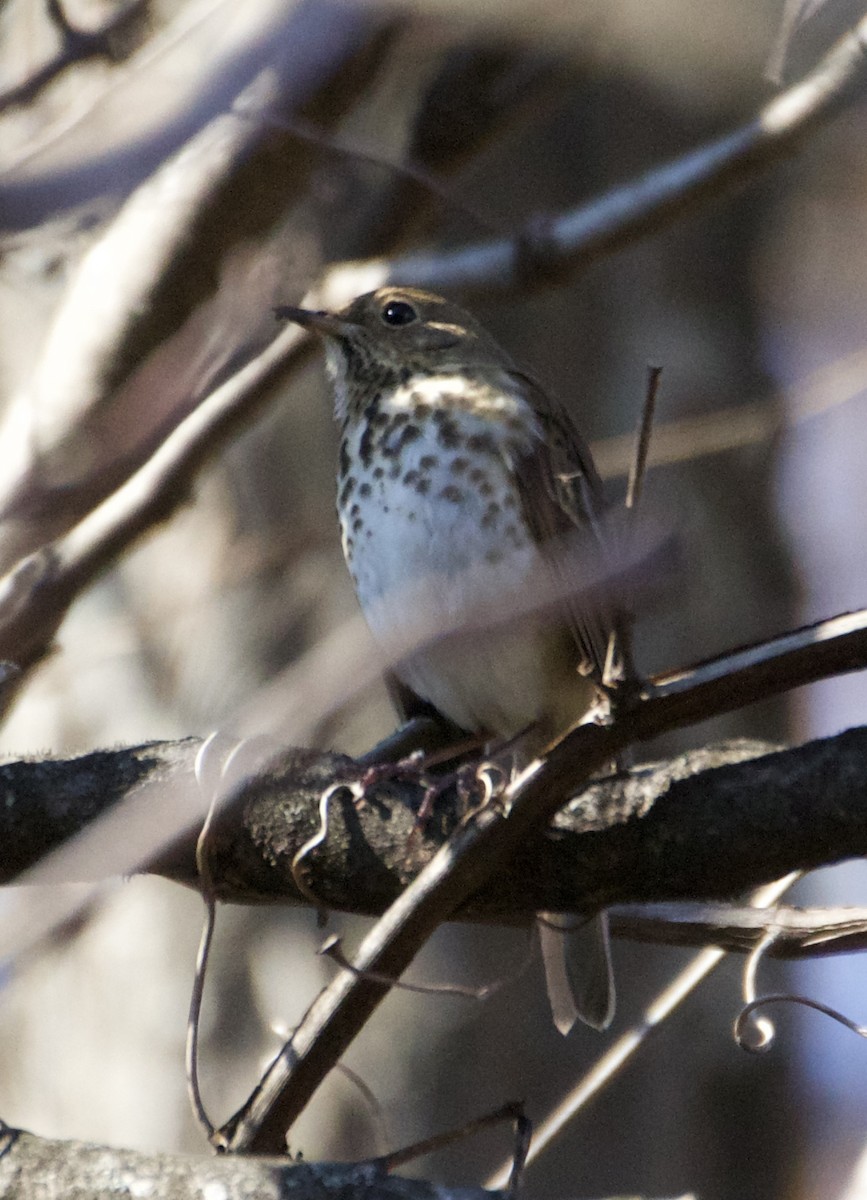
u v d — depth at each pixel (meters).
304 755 7.19
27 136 8.99
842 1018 7.52
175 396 10.91
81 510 11.05
